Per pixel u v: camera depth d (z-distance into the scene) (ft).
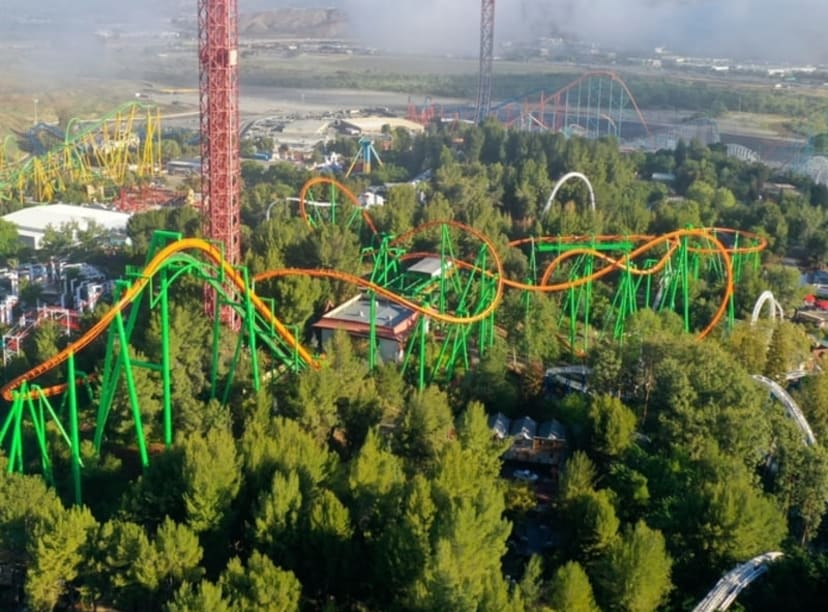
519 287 455.63
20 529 279.08
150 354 384.06
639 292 586.86
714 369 363.56
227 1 435.12
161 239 377.71
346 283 518.37
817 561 273.95
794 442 322.75
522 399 411.95
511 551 301.63
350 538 272.31
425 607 232.94
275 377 406.62
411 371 442.91
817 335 541.34
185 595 237.04
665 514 295.89
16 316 522.88
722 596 260.62
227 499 287.07
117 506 303.07
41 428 328.70
